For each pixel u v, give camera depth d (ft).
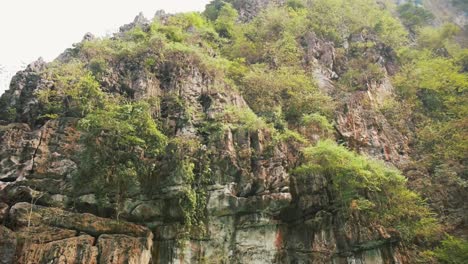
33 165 72.84
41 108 81.71
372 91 119.85
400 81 129.18
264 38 132.87
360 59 133.28
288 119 98.94
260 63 120.67
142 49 97.35
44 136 76.48
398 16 197.57
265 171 77.87
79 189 72.38
